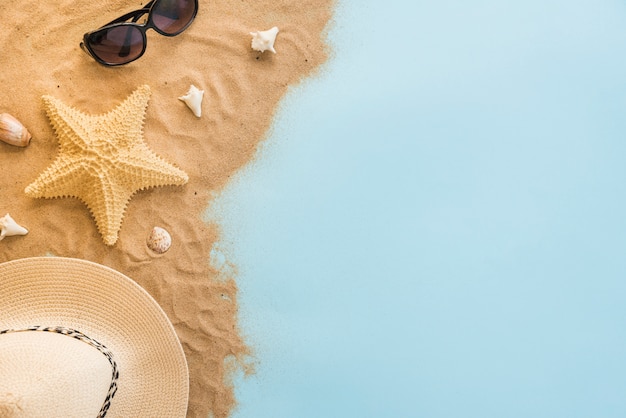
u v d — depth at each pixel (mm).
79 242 1031
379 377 1104
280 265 1080
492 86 1084
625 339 1120
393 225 1092
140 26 979
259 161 1062
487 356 1112
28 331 931
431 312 1105
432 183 1091
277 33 1041
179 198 1048
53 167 979
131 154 980
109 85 1022
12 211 1019
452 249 1101
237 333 1079
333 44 1061
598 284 1114
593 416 1120
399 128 1080
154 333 1002
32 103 1007
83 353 917
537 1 1080
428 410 1112
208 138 1046
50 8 1004
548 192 1103
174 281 1057
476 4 1076
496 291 1108
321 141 1070
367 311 1098
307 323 1091
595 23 1086
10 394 852
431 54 1076
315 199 1078
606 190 1107
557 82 1091
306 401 1098
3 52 1000
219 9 1033
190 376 1073
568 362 1117
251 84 1047
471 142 1089
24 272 971
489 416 1116
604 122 1100
